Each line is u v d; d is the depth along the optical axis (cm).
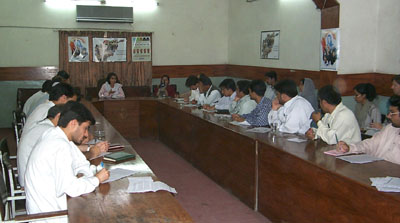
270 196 351
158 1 847
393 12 532
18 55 767
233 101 555
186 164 557
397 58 529
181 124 584
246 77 841
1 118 777
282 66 716
